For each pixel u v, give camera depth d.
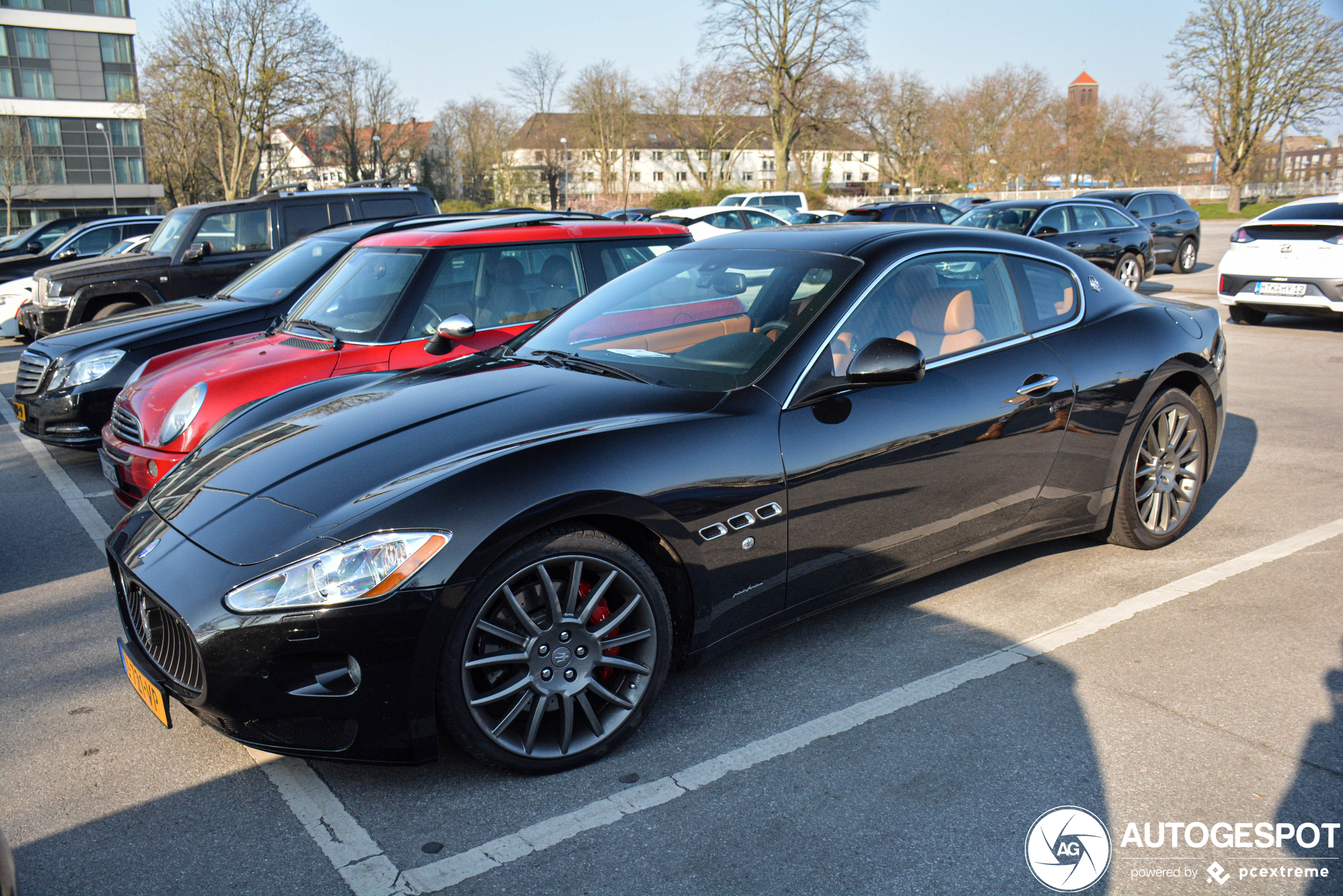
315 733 2.30
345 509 2.37
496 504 2.35
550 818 2.33
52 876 2.17
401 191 9.60
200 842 2.28
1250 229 10.88
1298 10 45.16
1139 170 69.00
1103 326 3.78
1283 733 2.62
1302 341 9.93
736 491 2.71
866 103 51.72
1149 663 3.05
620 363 3.17
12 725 2.89
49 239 14.73
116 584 2.71
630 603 2.56
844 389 2.98
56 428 5.97
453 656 2.31
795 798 2.38
